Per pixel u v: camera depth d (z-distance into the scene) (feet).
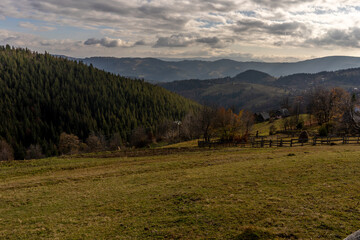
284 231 37.50
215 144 185.37
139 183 77.71
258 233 36.91
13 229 49.26
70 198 67.67
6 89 602.44
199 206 51.29
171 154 144.87
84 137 509.76
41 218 54.39
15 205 64.85
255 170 76.59
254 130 308.81
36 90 633.20
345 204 45.11
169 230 42.29
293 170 71.51
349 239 24.41
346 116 212.43
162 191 65.31
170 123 448.65
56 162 127.85
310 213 42.91
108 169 106.22
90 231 45.21
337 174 63.46
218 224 42.57
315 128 267.59
